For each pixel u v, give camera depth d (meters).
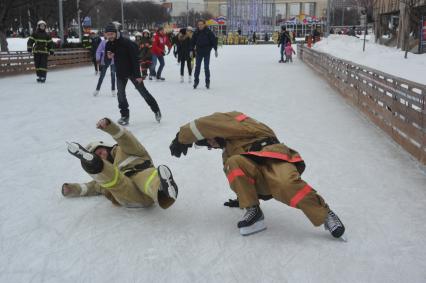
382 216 4.20
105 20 65.19
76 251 3.58
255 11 69.81
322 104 10.34
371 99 8.28
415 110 5.88
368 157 6.09
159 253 3.53
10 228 3.98
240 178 3.64
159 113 8.25
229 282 3.15
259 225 3.83
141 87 8.01
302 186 3.52
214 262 3.40
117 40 7.84
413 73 15.62
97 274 3.26
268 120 8.48
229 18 69.81
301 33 72.25
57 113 9.37
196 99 11.07
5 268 3.34
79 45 26.08
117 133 4.23
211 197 4.69
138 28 74.81
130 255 3.51
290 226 3.96
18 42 38.19
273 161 3.62
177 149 3.88
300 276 3.22
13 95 11.96
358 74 9.34
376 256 3.48
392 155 6.18
